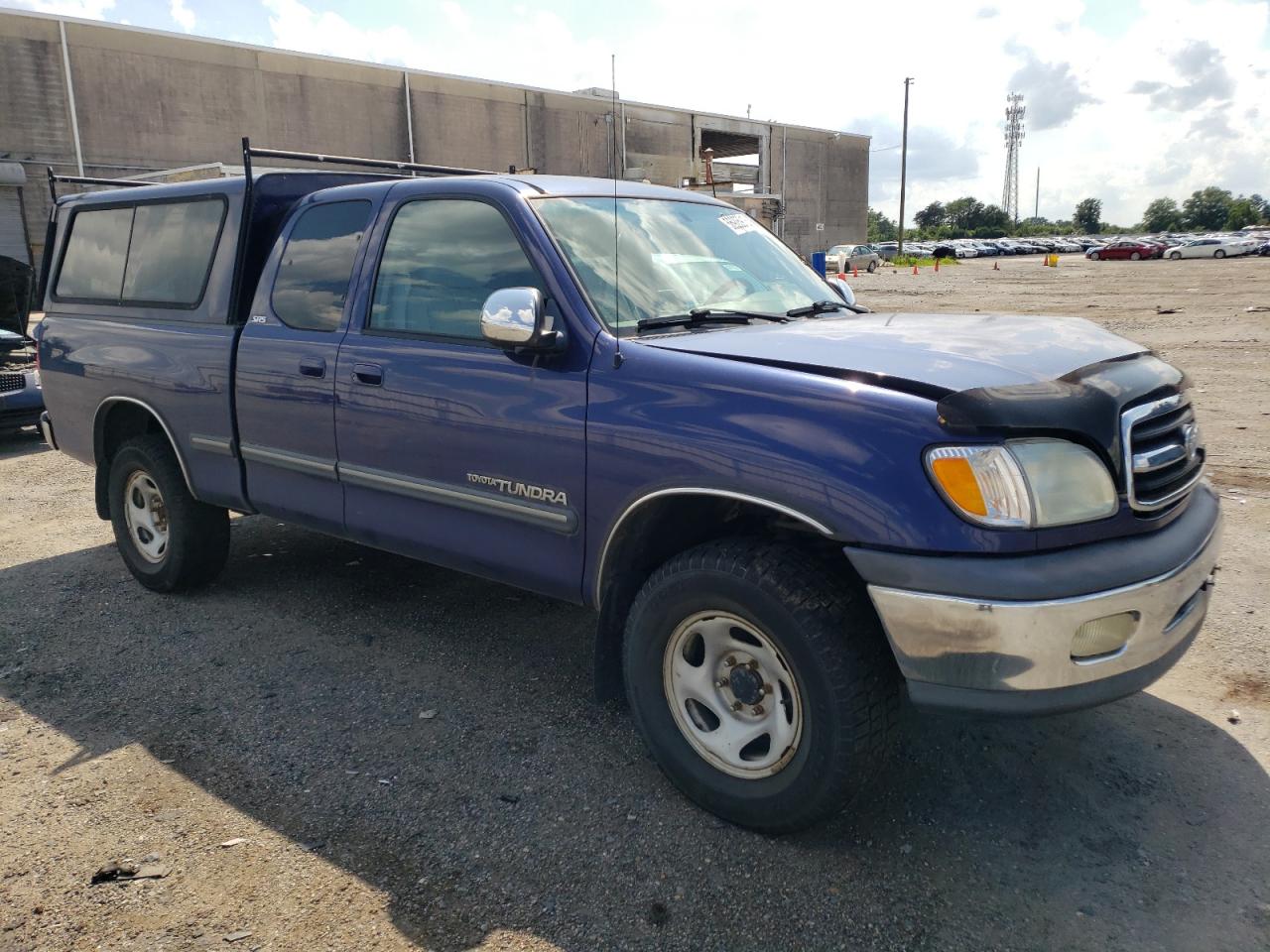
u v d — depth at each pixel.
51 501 7.16
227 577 5.24
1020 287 30.20
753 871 2.72
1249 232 70.00
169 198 4.78
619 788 3.15
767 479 2.64
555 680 3.96
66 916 2.57
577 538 3.16
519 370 3.25
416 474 3.61
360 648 4.30
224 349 4.30
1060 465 2.49
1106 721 3.51
